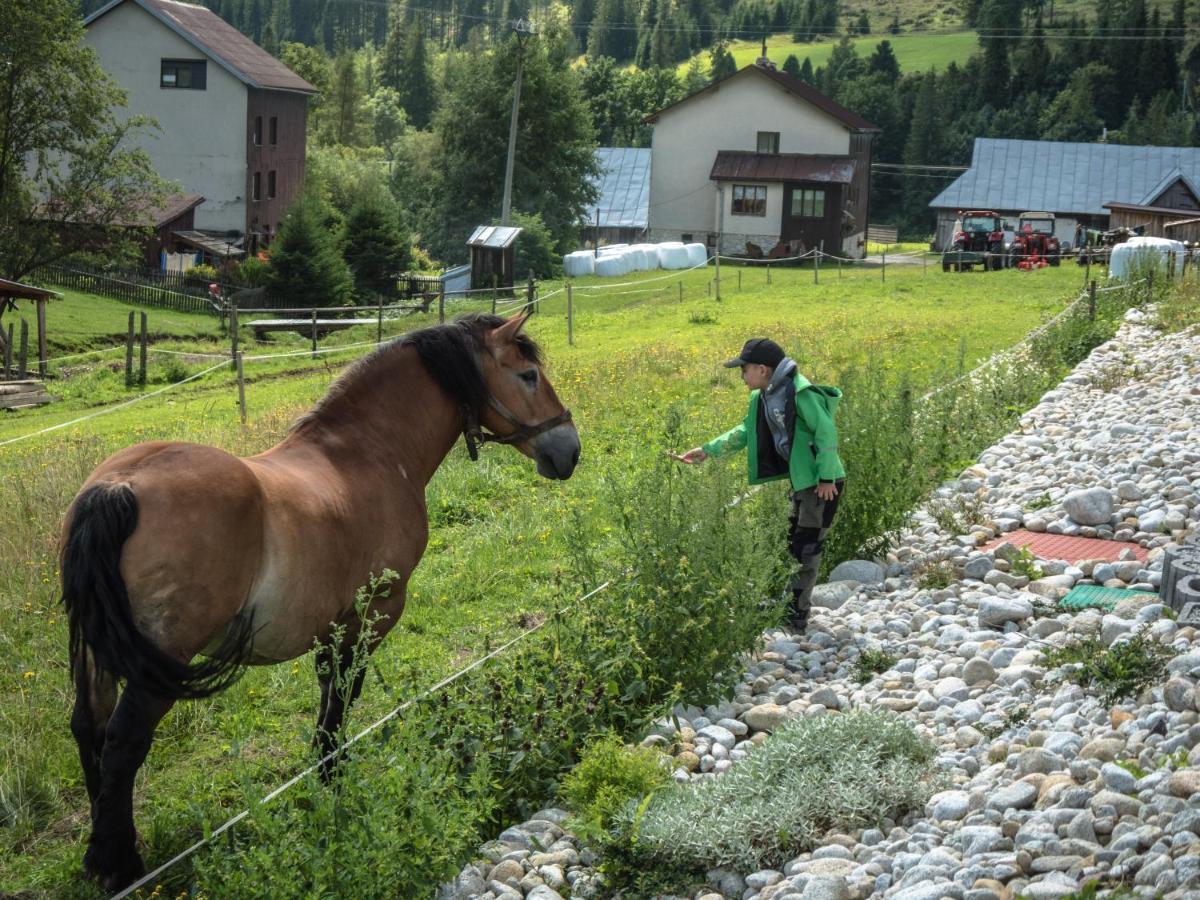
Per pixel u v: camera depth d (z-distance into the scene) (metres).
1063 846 4.21
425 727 5.39
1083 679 5.85
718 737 6.10
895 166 112.00
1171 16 150.25
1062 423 13.04
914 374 17.48
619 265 53.66
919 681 6.66
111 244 46.62
